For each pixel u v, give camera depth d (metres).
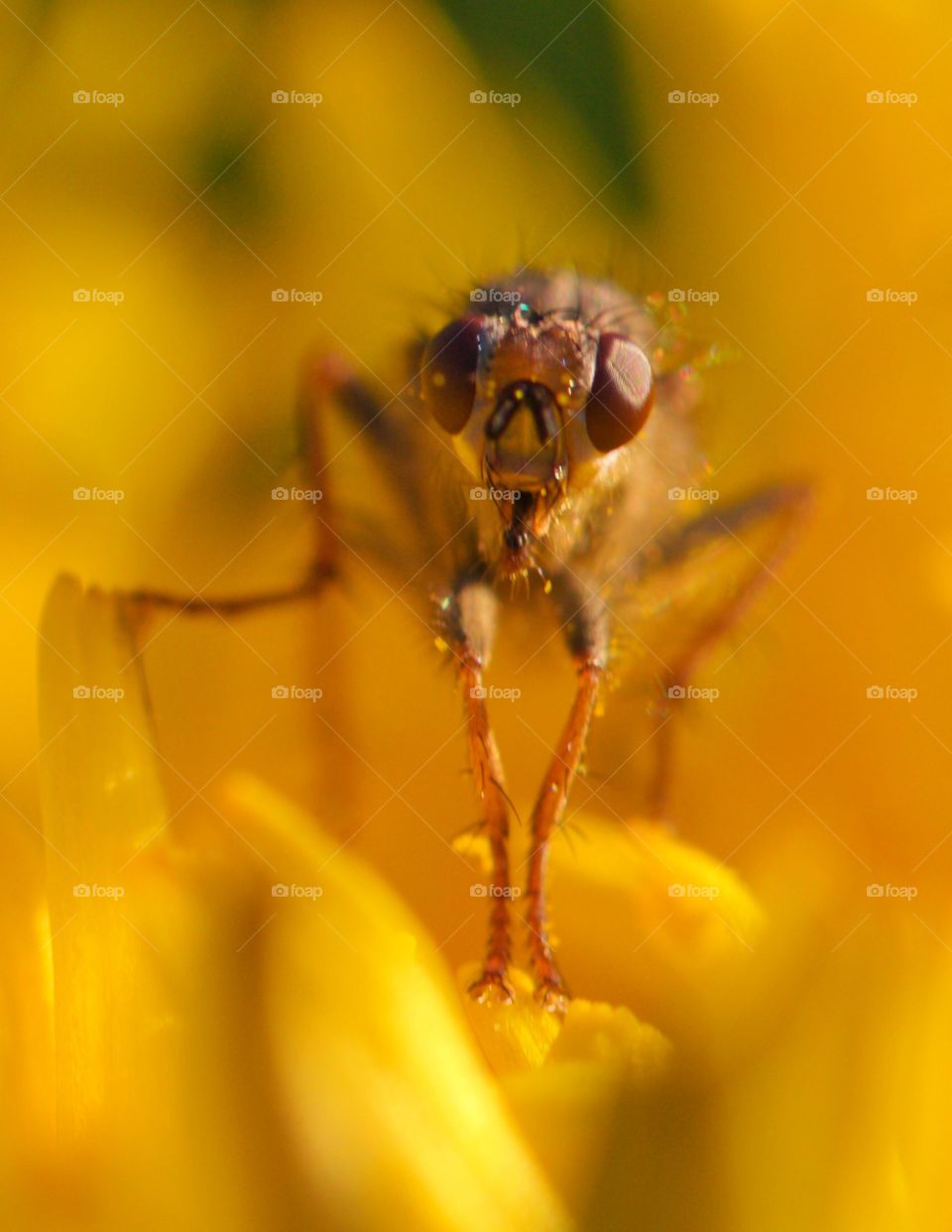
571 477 0.05
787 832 0.05
